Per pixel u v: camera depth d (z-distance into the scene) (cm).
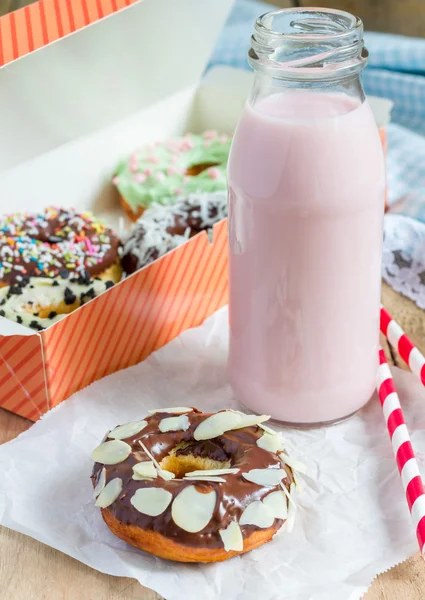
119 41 63
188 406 57
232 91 76
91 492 52
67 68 62
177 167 75
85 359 57
